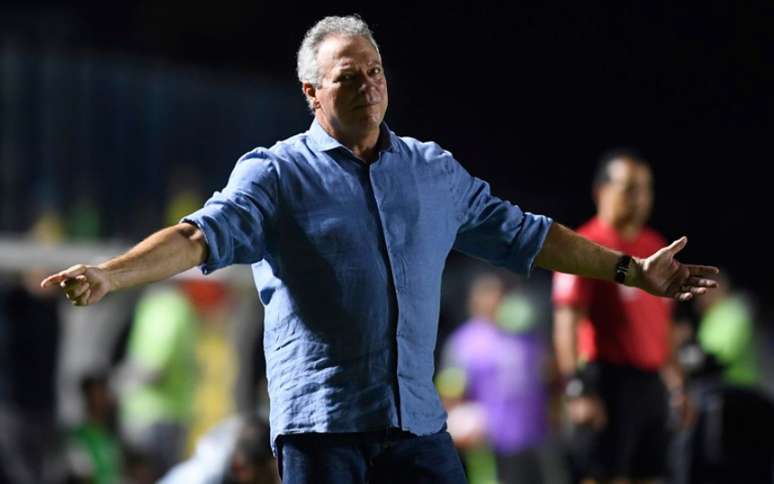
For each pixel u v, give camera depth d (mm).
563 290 26906
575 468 27438
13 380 31406
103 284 13383
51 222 40062
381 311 14734
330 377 14648
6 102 40531
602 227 27406
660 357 27203
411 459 14875
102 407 31531
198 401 33906
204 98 44438
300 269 14734
